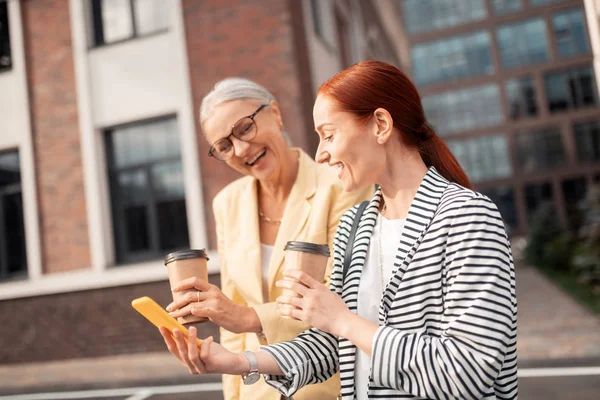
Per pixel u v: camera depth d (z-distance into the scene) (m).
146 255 7.32
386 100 1.01
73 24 7.47
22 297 7.41
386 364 0.87
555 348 5.30
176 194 7.27
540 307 8.20
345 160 1.01
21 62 7.61
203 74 6.97
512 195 31.84
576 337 5.70
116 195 7.43
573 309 7.67
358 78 1.01
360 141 1.00
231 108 1.43
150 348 7.00
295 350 1.09
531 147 31.56
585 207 11.77
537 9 31.56
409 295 0.93
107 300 7.16
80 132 7.37
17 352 7.38
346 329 0.91
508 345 0.92
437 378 0.84
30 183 7.47
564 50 31.12
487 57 32.44
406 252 0.96
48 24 7.59
